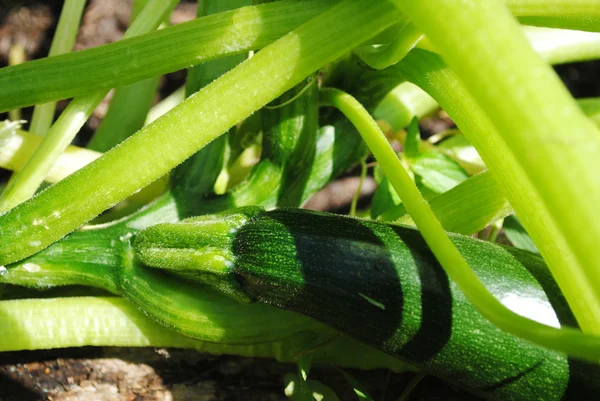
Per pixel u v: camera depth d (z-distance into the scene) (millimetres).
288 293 461
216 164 546
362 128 487
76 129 515
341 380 540
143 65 478
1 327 504
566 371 440
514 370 444
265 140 546
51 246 509
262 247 466
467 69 350
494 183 493
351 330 459
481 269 448
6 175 743
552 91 341
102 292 543
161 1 533
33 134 596
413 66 490
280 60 445
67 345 515
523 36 346
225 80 450
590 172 337
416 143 568
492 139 450
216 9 537
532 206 435
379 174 613
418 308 446
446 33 354
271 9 466
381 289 448
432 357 453
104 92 517
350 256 452
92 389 521
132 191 472
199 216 503
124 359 532
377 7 435
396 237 457
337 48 442
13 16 830
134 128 639
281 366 542
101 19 848
